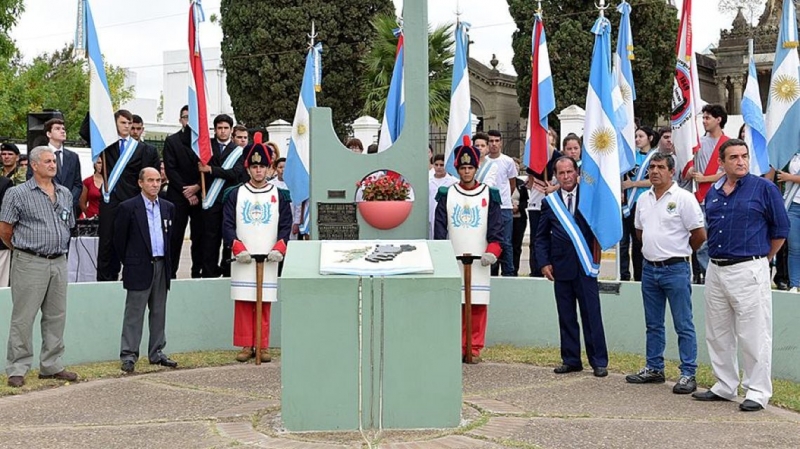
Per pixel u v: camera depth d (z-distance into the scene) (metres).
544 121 10.26
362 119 19.78
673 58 25.69
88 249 11.82
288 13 27.77
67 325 9.17
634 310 9.46
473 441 6.21
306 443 6.20
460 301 6.50
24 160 12.71
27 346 8.26
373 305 6.46
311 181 9.12
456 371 6.52
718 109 10.28
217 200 10.77
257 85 28.30
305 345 6.46
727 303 7.33
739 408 7.19
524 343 10.07
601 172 8.84
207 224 10.77
